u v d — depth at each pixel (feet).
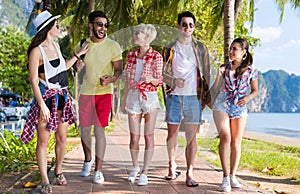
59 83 13.93
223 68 14.56
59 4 40.06
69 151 24.00
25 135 13.76
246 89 14.53
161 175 16.84
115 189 14.69
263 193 14.38
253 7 35.58
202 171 17.87
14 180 16.43
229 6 24.71
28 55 13.51
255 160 22.33
